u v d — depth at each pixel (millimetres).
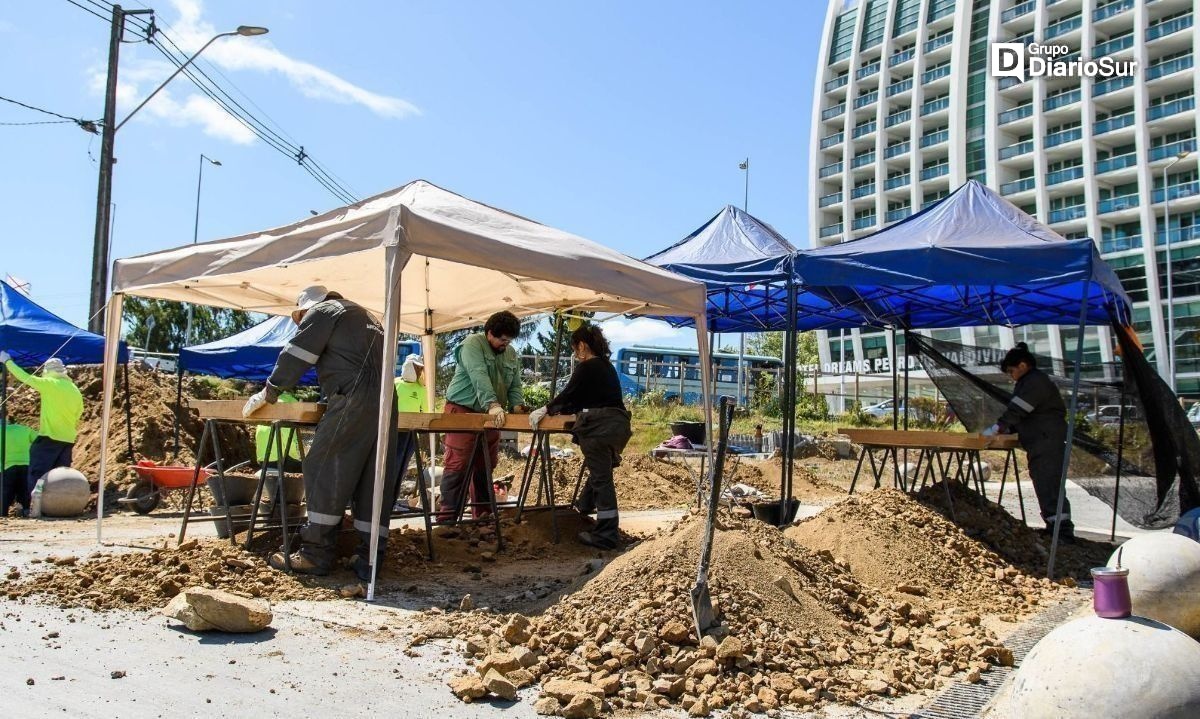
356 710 3715
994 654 4965
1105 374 10750
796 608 5078
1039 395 8844
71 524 9656
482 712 3781
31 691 3719
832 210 85938
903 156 79562
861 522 7355
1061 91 70750
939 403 18031
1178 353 60969
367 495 6250
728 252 10141
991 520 8703
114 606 5129
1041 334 61438
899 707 4137
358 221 6059
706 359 7828
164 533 8664
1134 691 3166
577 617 4875
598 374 7941
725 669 4289
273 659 4312
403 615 5309
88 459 13586
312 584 5965
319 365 6230
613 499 7992
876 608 5699
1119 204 64562
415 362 11398
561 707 3855
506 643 4590
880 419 27594
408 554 7086
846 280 8633
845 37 85188
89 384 15016
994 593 6766
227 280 8258
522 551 7656
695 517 5945
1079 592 7121
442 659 4438
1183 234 61094
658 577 4945
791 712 3980
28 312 11523
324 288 6551
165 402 15359
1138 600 5270
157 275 7266
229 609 4699
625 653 4332
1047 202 69000
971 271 8016
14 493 11164
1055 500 8883
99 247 16594
